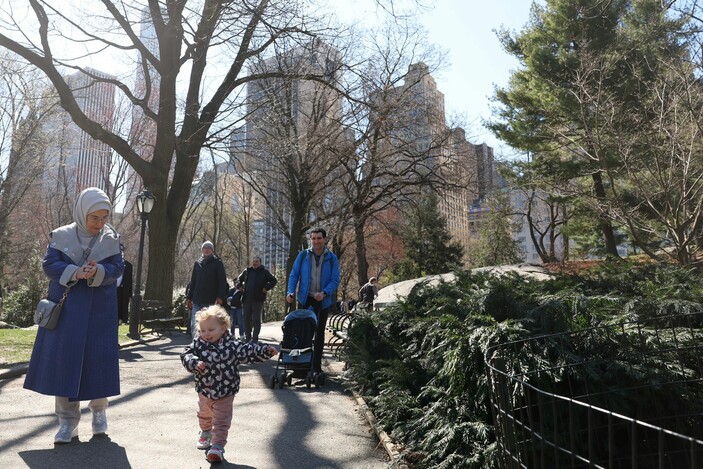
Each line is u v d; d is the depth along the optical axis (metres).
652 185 14.20
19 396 6.37
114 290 4.82
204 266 11.88
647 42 15.70
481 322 4.64
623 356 4.07
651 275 6.38
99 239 4.73
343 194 29.92
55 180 43.66
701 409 4.00
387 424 5.10
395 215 37.16
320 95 26.11
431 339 5.30
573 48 20.42
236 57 19.86
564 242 36.53
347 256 43.78
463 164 26.69
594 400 3.92
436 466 3.99
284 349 7.64
